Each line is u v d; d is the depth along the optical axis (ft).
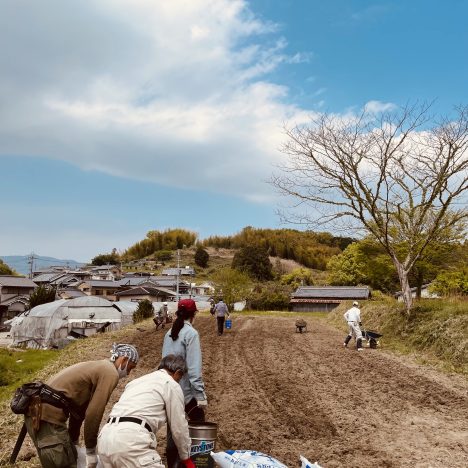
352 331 64.18
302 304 221.87
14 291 242.17
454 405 33.71
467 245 98.02
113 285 318.65
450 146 65.31
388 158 69.51
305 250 495.41
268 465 16.90
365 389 38.75
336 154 70.08
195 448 16.94
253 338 79.25
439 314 59.00
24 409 13.92
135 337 85.20
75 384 14.24
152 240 634.02
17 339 123.13
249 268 331.77
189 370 18.57
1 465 21.65
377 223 71.77
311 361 53.11
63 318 124.67
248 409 32.50
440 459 23.30
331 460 23.21
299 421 29.60
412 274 109.70
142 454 13.17
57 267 472.85
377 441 26.09
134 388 14.10
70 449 14.10
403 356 55.36
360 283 262.26
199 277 444.96
